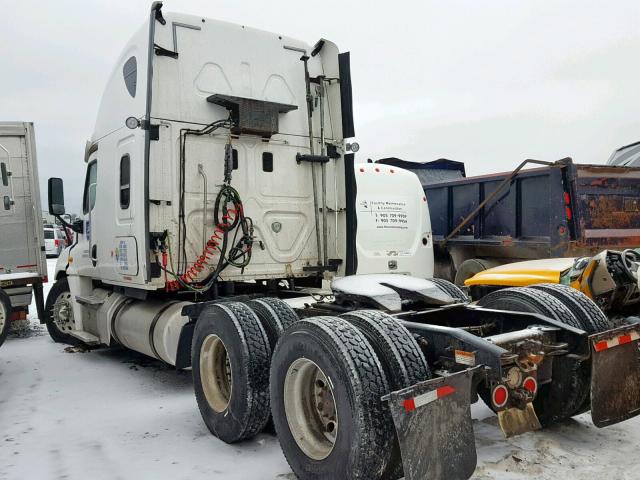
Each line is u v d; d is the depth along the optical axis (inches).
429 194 365.1
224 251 204.4
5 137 344.2
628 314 189.3
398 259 300.2
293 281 233.9
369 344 116.3
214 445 156.1
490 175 316.2
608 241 280.2
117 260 226.4
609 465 132.6
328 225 235.9
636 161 390.3
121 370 248.4
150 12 198.2
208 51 212.5
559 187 273.6
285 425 129.8
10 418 185.8
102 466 144.5
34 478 138.9
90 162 265.1
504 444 145.8
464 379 109.3
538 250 290.8
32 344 316.2
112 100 232.4
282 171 226.1
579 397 146.4
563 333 137.8
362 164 301.0
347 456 110.3
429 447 103.0
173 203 203.6
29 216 346.9
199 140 209.0
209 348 163.6
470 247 334.3
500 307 162.1
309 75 235.5
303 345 122.8
